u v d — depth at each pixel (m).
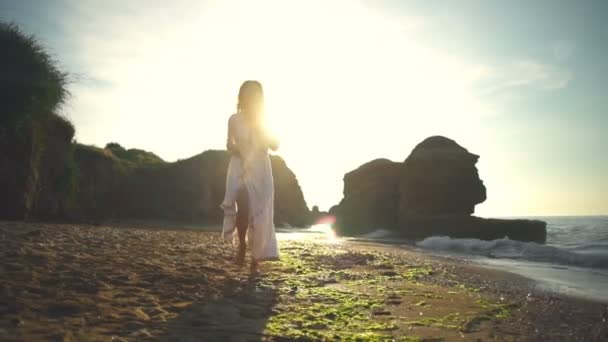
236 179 4.68
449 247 14.00
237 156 4.71
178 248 6.76
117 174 24.09
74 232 7.68
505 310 3.62
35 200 11.77
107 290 3.29
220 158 31.17
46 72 9.80
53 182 12.84
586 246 12.39
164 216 26.05
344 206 33.34
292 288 4.10
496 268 7.29
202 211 27.91
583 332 2.95
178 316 2.80
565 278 6.14
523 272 6.80
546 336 2.82
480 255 10.47
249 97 4.70
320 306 3.40
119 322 2.54
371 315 3.22
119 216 23.53
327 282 4.68
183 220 26.53
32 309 2.60
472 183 27.14
